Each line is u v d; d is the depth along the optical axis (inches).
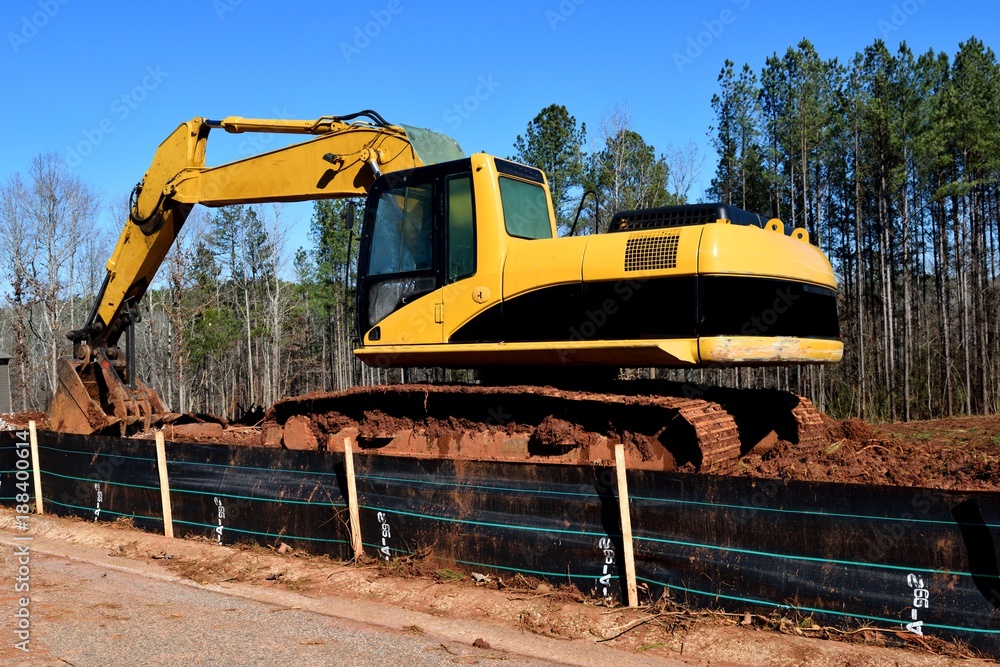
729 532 220.5
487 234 322.3
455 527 270.7
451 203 335.6
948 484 278.7
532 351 310.0
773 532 214.7
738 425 347.6
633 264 292.4
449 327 329.7
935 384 1145.4
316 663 197.3
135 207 455.5
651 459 294.5
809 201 1250.0
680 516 227.9
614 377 357.4
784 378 1252.5
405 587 262.5
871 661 188.5
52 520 399.5
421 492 280.8
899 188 1136.8
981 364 1155.3
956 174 1130.0
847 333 1279.5
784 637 203.6
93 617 237.1
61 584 281.1
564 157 1164.5
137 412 465.4
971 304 1251.2
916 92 1040.8
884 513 201.5
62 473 409.1
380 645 212.2
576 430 311.1
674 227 299.1
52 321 1534.2
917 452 343.6
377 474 292.8
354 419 374.0
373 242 358.6
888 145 1056.8
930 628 193.0
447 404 344.2
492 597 246.7
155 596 264.2
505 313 316.5
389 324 347.9
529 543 254.2
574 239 310.0
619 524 238.2
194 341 1707.7
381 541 288.5
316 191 402.6
